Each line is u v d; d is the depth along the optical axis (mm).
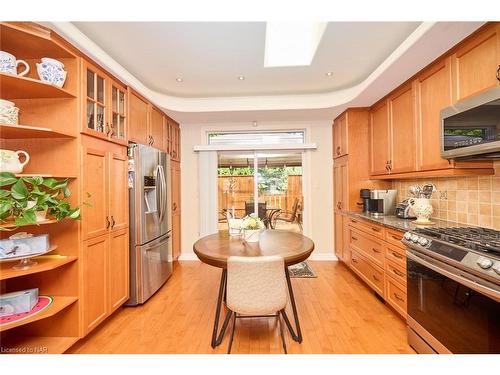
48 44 1732
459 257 1362
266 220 4422
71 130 1874
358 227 3047
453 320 1438
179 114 3686
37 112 1895
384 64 2312
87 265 1934
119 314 2398
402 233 2104
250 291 1688
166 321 2270
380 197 3086
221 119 3986
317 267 3715
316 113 3703
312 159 4180
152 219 2801
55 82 1755
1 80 1590
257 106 3521
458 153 1715
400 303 2164
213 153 4227
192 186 4289
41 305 1724
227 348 1888
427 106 2238
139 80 2963
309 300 2641
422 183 2777
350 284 3061
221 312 2439
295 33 2537
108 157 2225
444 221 2402
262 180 4441
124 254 2447
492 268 1170
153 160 2875
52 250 1759
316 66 2660
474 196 2096
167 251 3217
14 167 1562
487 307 1226
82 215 1885
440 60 2068
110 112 2305
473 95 1729
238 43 2223
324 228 4172
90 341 1974
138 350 1865
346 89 3291
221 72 2793
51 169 1868
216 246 2125
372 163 3326
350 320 2250
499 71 1534
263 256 1759
